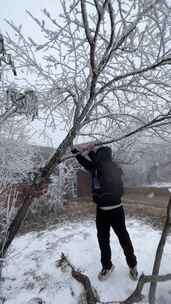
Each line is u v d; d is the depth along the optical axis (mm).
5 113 3096
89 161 3162
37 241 5254
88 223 6191
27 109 2945
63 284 3344
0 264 3115
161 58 2248
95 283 3244
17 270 3973
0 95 3021
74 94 2844
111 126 2986
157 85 2666
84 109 2479
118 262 3711
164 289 2949
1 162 5469
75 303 2963
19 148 5648
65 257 3865
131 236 4902
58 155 2588
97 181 3057
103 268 3283
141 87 2619
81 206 8477
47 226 6371
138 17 2051
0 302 3184
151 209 7496
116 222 3080
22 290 3389
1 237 2902
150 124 2342
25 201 2746
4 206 3646
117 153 3262
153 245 4371
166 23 2133
